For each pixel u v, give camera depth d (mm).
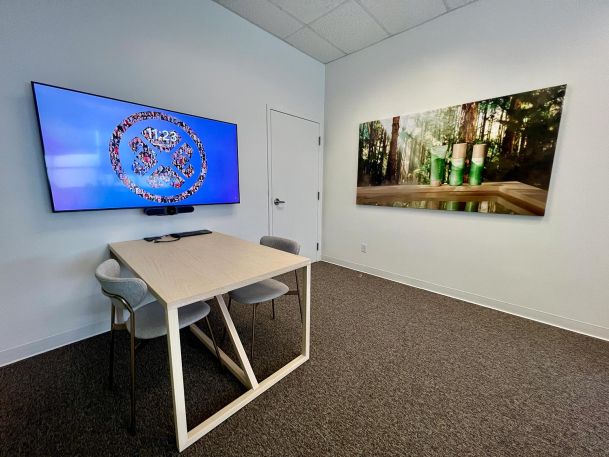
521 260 2191
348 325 2088
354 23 2520
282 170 3086
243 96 2594
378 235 3152
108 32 1784
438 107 2480
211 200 2385
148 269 1343
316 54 3131
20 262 1615
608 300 1861
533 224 2102
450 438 1162
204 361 1656
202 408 1300
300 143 3246
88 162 1722
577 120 1842
